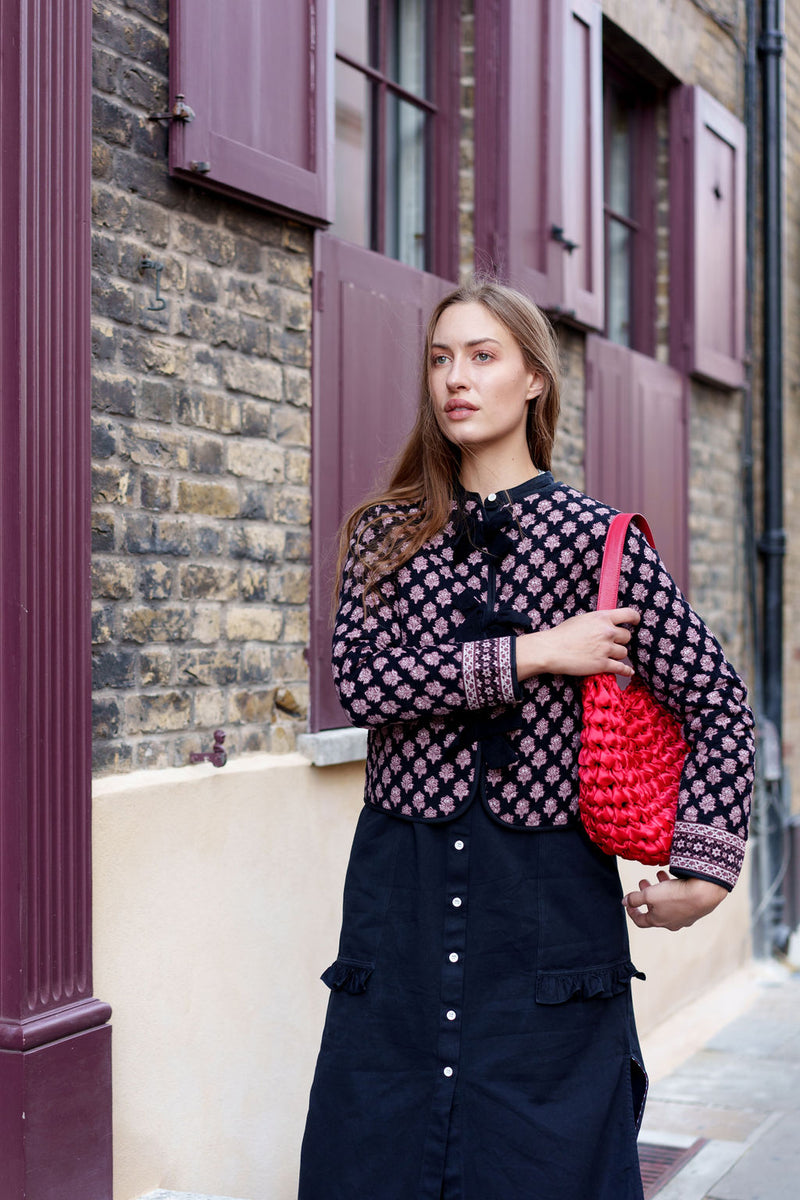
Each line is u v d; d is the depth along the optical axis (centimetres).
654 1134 400
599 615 173
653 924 181
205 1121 279
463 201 423
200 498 283
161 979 266
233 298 294
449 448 191
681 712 182
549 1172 169
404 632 183
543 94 440
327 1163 178
